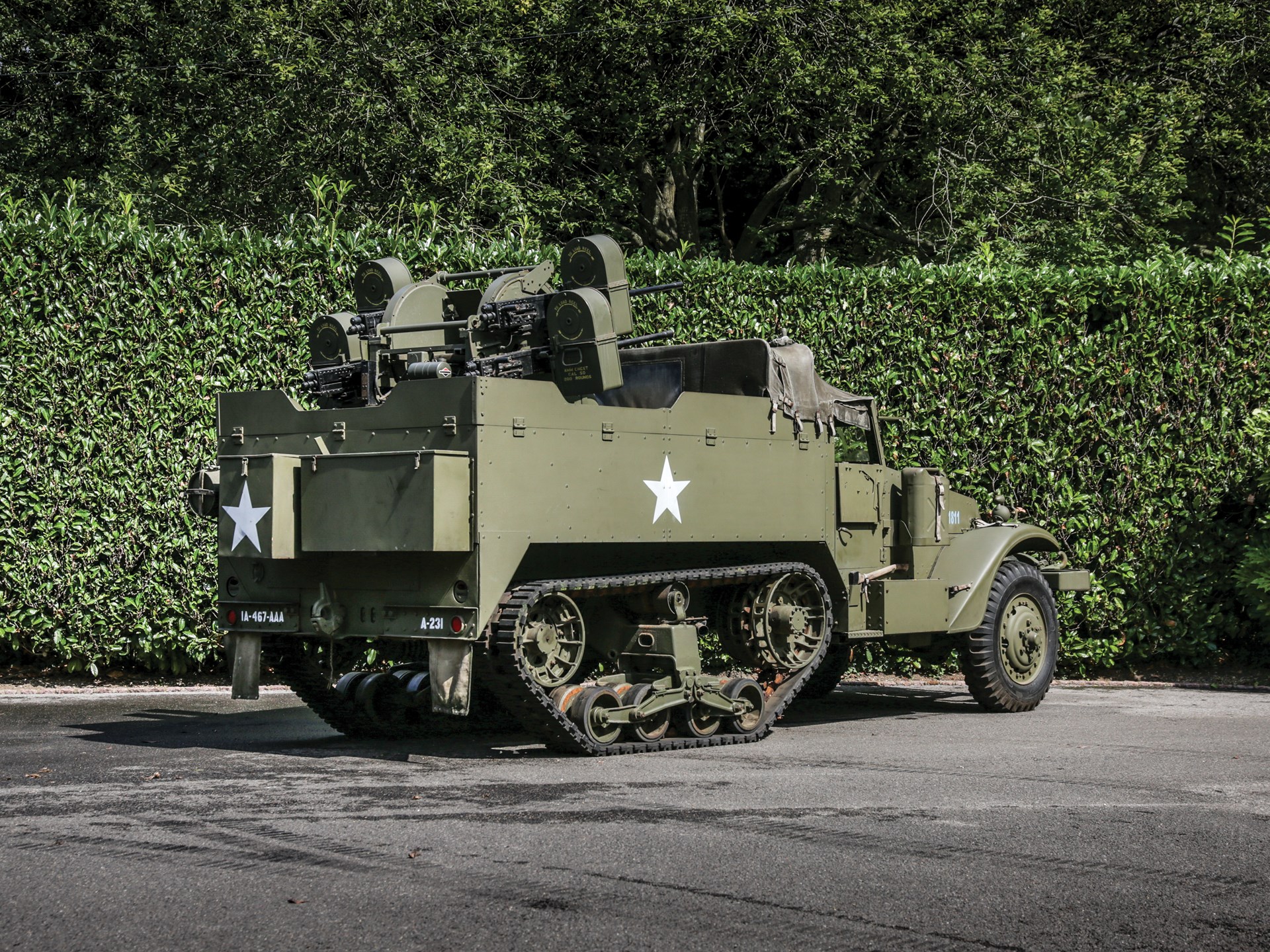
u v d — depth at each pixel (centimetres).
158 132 1867
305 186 1656
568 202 1909
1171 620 1212
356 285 866
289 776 677
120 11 1966
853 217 2009
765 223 2248
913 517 960
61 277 1059
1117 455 1200
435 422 709
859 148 1886
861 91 1809
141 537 1071
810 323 1172
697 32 1853
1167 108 1997
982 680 970
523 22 1952
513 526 709
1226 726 891
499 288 799
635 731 770
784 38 1830
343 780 665
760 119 1995
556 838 535
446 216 1662
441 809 591
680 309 1155
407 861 500
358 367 818
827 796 622
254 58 1752
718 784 653
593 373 741
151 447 1073
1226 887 470
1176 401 1209
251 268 1087
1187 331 1205
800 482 870
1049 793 632
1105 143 1906
